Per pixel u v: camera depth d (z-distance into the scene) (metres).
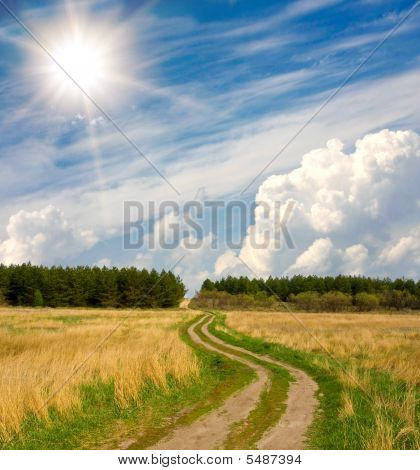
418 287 98.56
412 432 8.48
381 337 26.67
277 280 87.00
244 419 10.24
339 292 88.75
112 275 99.50
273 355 21.34
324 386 13.67
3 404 9.70
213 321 47.47
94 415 10.45
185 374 14.48
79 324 38.53
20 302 100.31
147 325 39.41
